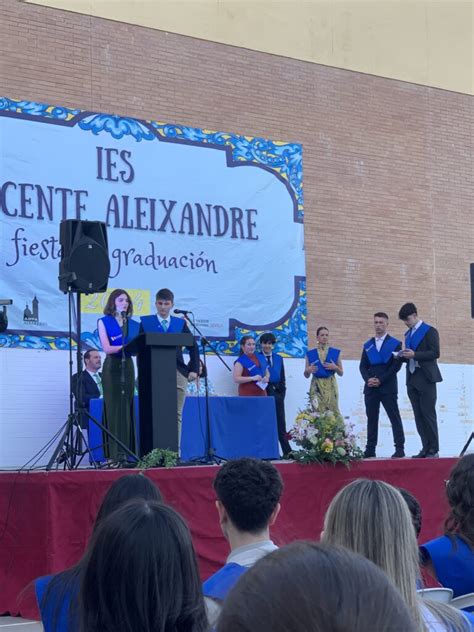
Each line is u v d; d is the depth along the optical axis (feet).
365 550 8.32
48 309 38.96
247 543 10.78
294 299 45.39
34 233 39.04
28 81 39.55
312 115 47.24
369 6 49.62
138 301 41.34
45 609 8.57
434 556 11.32
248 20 45.75
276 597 3.39
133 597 6.55
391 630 3.34
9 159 38.83
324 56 47.93
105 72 41.50
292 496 26.89
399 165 49.65
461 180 51.78
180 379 30.60
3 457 37.24
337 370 42.01
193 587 6.79
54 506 22.99
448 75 52.03
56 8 40.47
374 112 49.21
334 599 3.37
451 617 6.72
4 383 37.60
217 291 43.39
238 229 44.32
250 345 40.93
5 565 23.85
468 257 51.47
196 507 24.67
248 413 33.47
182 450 31.04
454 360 50.19
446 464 29.81
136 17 42.52
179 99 43.42
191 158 43.42
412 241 49.55
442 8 52.21
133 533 6.66
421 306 49.42
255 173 45.09
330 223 47.06
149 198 42.11
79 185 40.37
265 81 45.98
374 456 37.01
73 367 39.04
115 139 41.47
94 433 35.53
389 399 36.65
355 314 47.16
